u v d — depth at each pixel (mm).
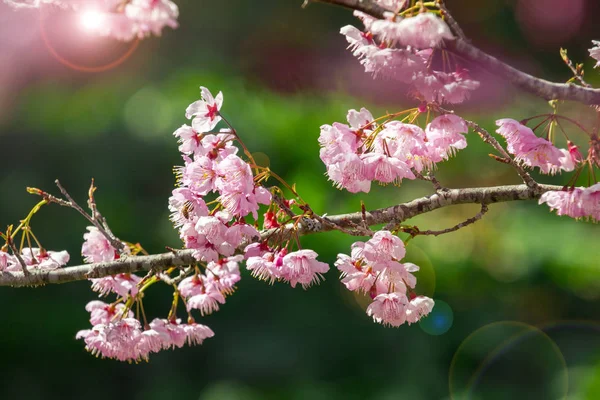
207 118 3537
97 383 12445
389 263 3285
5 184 12320
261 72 14750
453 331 13391
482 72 3062
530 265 13844
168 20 2934
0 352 12023
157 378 12438
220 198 3307
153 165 12539
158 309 12367
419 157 3568
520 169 3449
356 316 12734
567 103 11984
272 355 12117
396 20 2785
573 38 16375
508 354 13281
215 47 14602
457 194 3584
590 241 13883
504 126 3402
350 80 14227
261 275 3414
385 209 3672
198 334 3949
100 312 4117
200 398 12117
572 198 3205
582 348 13445
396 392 12195
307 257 3357
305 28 15016
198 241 3373
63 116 12797
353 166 3270
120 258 3889
